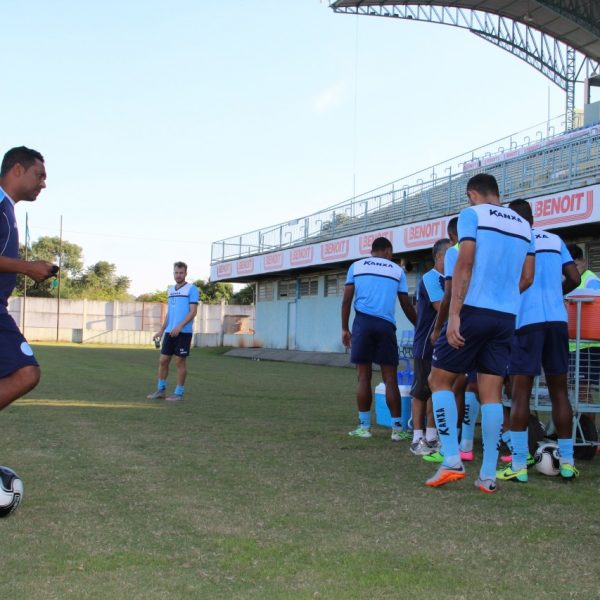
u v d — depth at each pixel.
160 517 3.11
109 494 3.52
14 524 2.96
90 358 19.61
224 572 2.41
